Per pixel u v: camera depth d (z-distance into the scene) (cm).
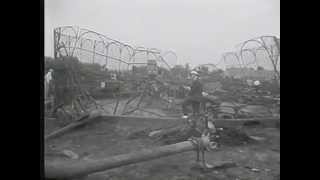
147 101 554
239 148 328
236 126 397
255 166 275
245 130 381
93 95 535
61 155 309
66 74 498
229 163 279
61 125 440
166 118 456
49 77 489
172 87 544
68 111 482
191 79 479
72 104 498
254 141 347
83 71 526
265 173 260
